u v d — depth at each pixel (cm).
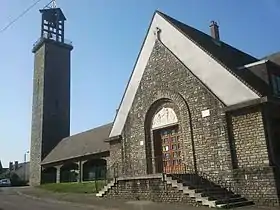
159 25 2295
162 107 2175
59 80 4969
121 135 2395
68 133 4909
